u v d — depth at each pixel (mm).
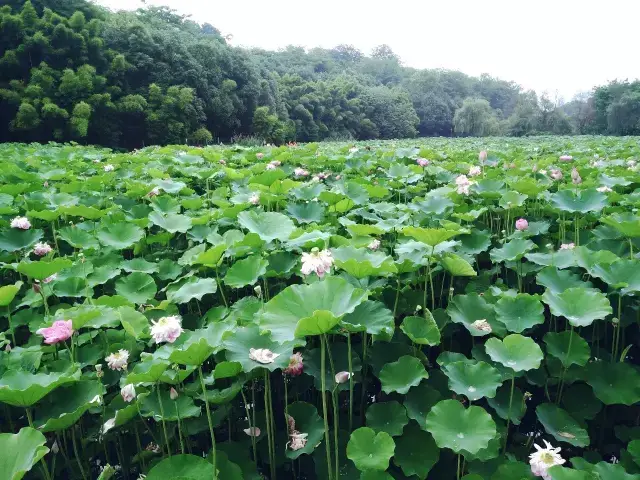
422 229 2312
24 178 4879
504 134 60406
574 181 3766
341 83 60062
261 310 2162
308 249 2828
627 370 2113
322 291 1869
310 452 1835
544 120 57656
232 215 3527
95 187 4801
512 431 2254
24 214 3914
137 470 2107
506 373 2117
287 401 2131
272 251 2900
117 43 29156
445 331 2459
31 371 1976
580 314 2119
